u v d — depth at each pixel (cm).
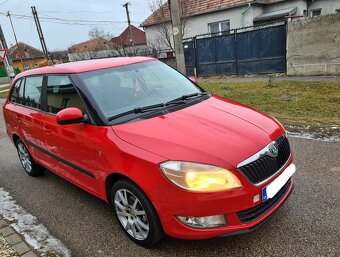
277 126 338
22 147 560
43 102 446
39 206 447
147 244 318
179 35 1133
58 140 405
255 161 282
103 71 402
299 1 1931
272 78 1277
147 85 406
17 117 517
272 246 306
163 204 281
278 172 302
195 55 1608
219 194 265
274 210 302
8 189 520
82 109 367
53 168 457
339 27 1092
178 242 327
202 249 313
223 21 2052
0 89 2814
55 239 362
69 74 397
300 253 294
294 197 386
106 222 385
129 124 334
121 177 322
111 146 317
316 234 316
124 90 386
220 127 315
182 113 350
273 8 2041
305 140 570
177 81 440
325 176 430
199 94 419
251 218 285
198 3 2159
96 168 348
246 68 1444
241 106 384
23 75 530
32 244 356
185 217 276
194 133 304
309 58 1195
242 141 293
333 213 347
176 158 276
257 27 1452
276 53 1327
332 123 643
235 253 303
